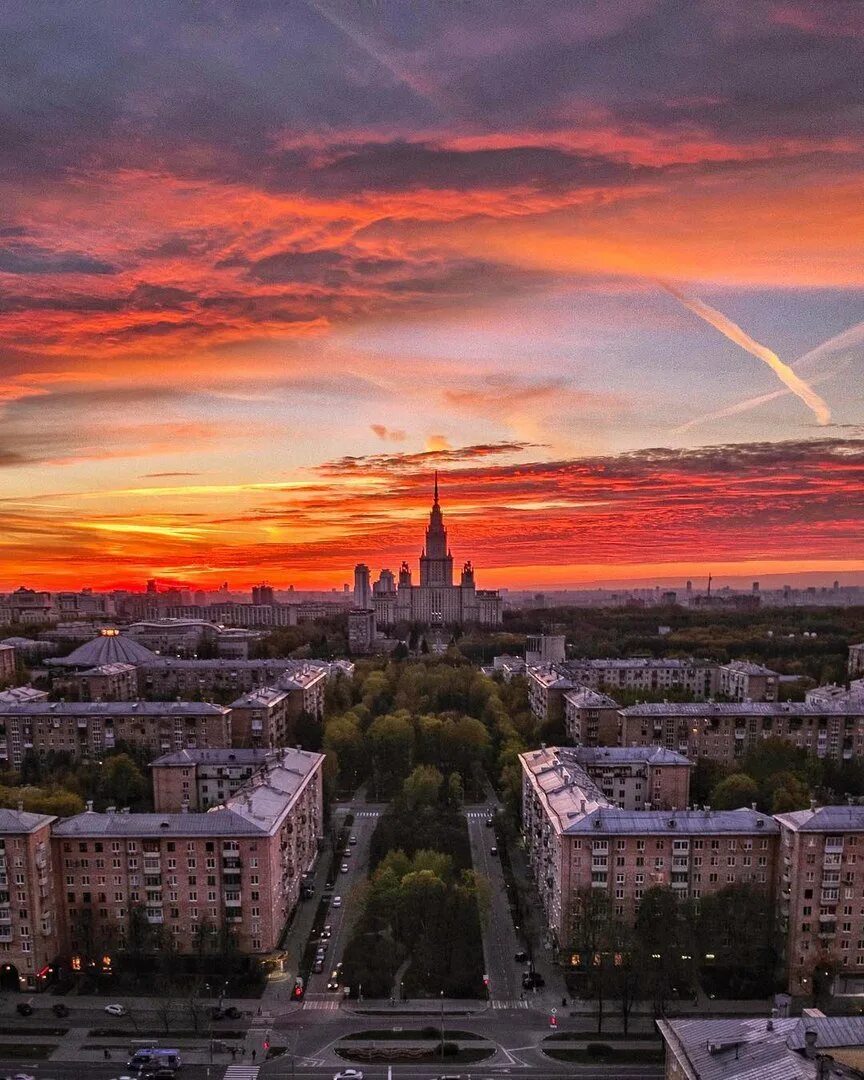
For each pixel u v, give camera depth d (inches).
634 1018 7096.5
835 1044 4699.8
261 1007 7194.9
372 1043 6673.2
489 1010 7155.5
